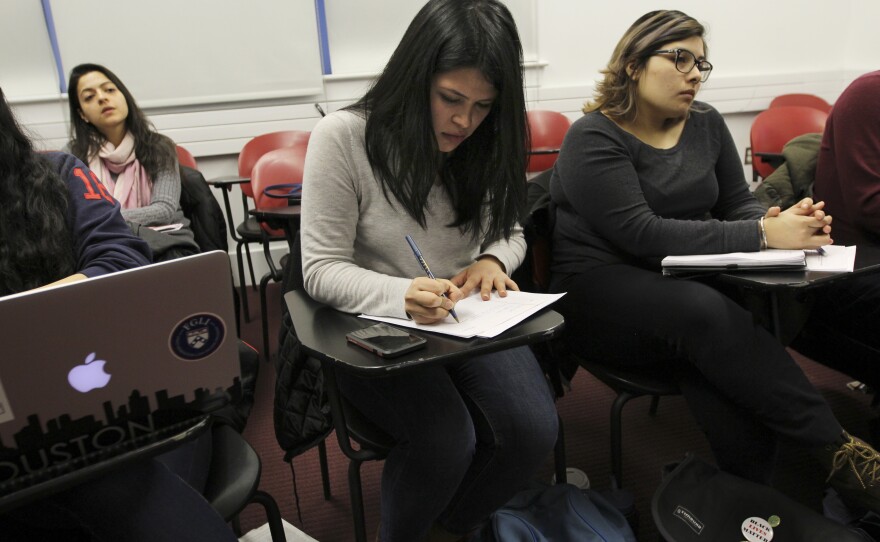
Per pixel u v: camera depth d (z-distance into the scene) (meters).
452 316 0.83
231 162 3.07
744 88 3.48
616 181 1.24
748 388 1.04
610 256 1.32
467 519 1.06
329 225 0.97
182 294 0.57
